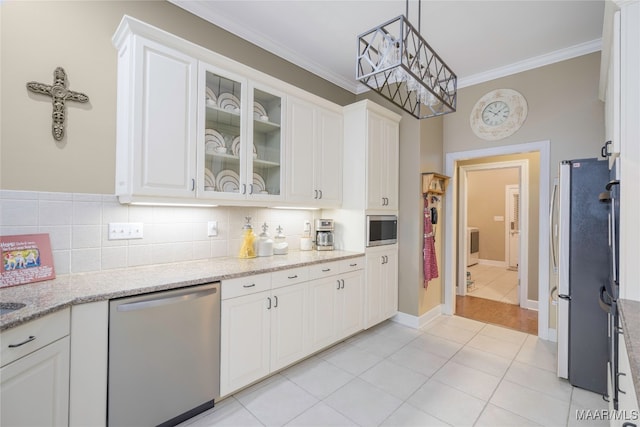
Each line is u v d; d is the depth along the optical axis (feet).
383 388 7.00
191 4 7.48
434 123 11.68
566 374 7.23
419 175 10.78
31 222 5.41
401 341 9.62
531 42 9.14
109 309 4.71
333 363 8.16
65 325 4.26
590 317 6.89
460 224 15.37
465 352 8.87
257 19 8.21
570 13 7.75
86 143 5.98
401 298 11.21
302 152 8.84
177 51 6.23
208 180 6.95
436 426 5.78
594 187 6.83
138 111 5.71
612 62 5.05
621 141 4.52
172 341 5.37
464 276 15.29
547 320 9.80
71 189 5.83
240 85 7.38
